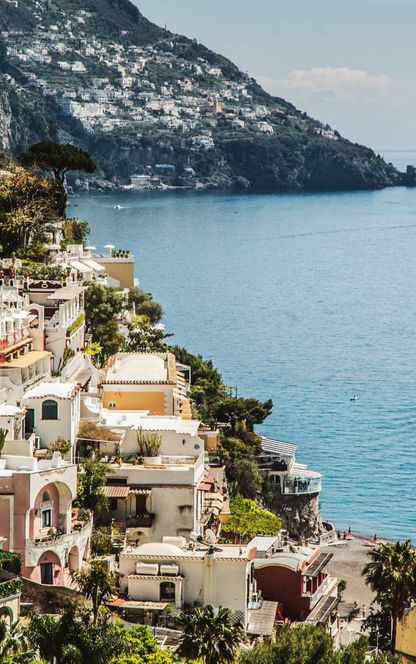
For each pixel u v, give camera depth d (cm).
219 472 13138
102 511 10888
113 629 8438
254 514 13550
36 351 12988
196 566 9919
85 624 8356
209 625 8400
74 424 11562
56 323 13375
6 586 8394
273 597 10844
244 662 8456
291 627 9481
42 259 17625
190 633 8412
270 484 16262
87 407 12206
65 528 10081
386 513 17600
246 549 10369
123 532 10862
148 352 16850
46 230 19275
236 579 9900
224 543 11362
